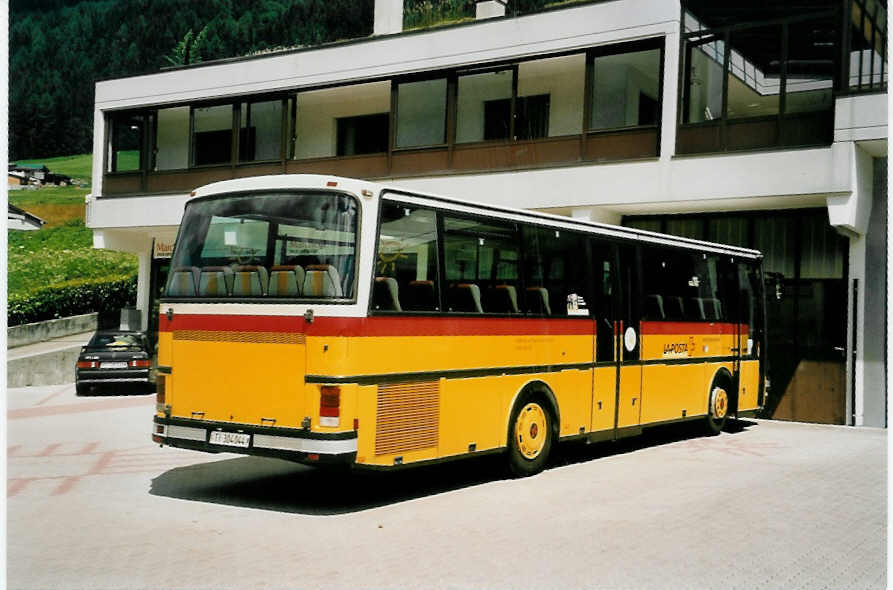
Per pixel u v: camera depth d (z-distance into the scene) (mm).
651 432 15148
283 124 23203
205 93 24188
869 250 16344
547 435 10688
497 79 21422
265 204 8750
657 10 17484
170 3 85062
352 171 22031
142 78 25141
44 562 6422
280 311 8289
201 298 8898
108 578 6023
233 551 6770
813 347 16844
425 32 20719
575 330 11180
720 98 18969
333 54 22188
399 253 8656
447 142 20594
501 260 10062
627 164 17594
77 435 13703
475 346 9555
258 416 8352
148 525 7660
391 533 7418
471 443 9477
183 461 11320
